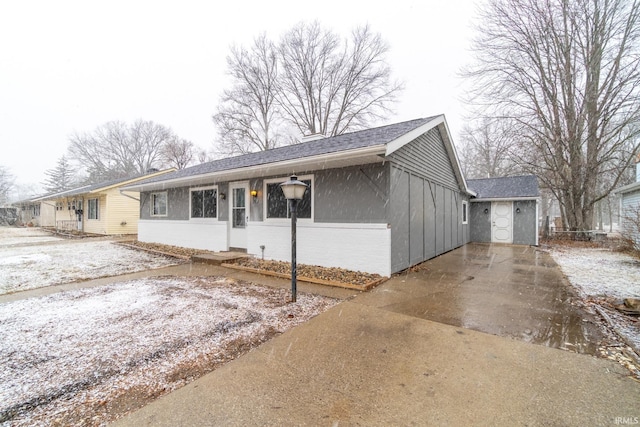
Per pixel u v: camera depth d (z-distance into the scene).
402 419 1.92
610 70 13.20
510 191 13.79
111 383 2.32
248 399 2.12
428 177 8.42
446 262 8.04
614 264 7.69
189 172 10.57
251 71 23.78
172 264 7.55
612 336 3.20
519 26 13.91
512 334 3.26
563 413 1.97
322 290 5.08
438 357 2.74
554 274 6.45
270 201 7.96
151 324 3.49
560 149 14.35
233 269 6.88
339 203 6.61
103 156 38.22
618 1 12.44
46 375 2.42
